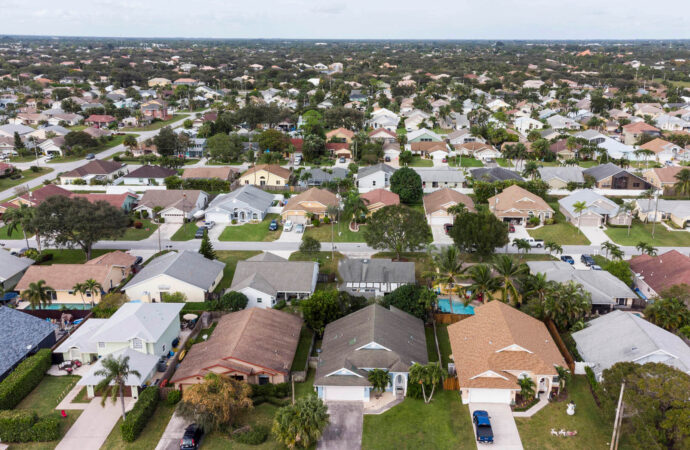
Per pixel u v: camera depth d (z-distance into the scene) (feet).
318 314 221.05
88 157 551.18
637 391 155.12
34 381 190.29
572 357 200.13
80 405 180.24
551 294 218.59
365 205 358.43
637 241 329.11
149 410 172.86
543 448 157.79
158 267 260.21
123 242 331.57
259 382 189.98
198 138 601.21
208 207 376.07
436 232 345.92
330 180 447.42
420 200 413.39
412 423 169.68
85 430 167.43
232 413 168.04
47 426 162.61
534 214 361.71
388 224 282.36
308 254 311.68
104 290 254.47
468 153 558.97
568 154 537.65
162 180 465.06
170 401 179.42
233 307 234.99
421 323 223.71
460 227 289.33
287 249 320.29
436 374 177.68
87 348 202.08
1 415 166.09
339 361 186.29
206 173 459.73
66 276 254.27
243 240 335.47
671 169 438.40
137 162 539.29
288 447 157.89
